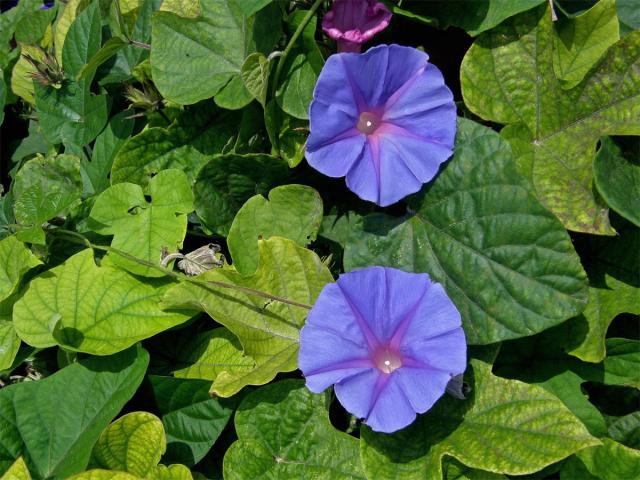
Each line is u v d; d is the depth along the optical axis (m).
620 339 0.56
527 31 0.57
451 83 0.63
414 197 0.56
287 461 0.55
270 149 0.62
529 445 0.51
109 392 0.56
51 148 0.70
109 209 0.60
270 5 0.58
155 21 0.61
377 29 0.56
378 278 0.51
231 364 0.57
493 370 0.58
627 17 0.61
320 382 0.50
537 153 0.58
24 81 0.71
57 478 0.53
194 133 0.64
